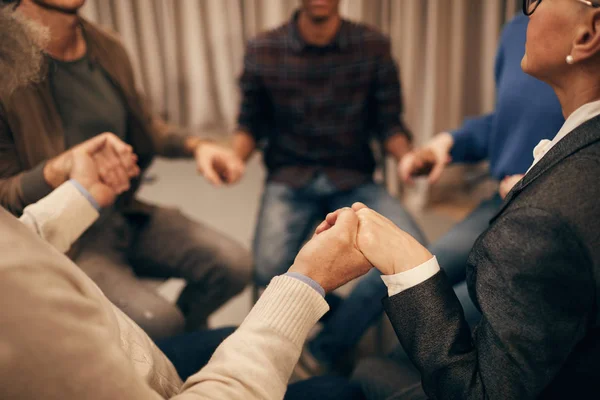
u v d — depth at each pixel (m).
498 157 1.50
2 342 0.46
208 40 3.00
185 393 0.60
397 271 0.73
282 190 1.96
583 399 0.68
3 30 0.81
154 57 2.93
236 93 3.08
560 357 0.64
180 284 2.16
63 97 1.32
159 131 1.67
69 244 1.02
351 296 1.68
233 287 1.60
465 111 2.96
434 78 2.79
